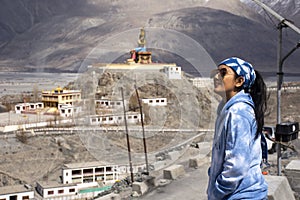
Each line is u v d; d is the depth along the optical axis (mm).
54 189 24938
